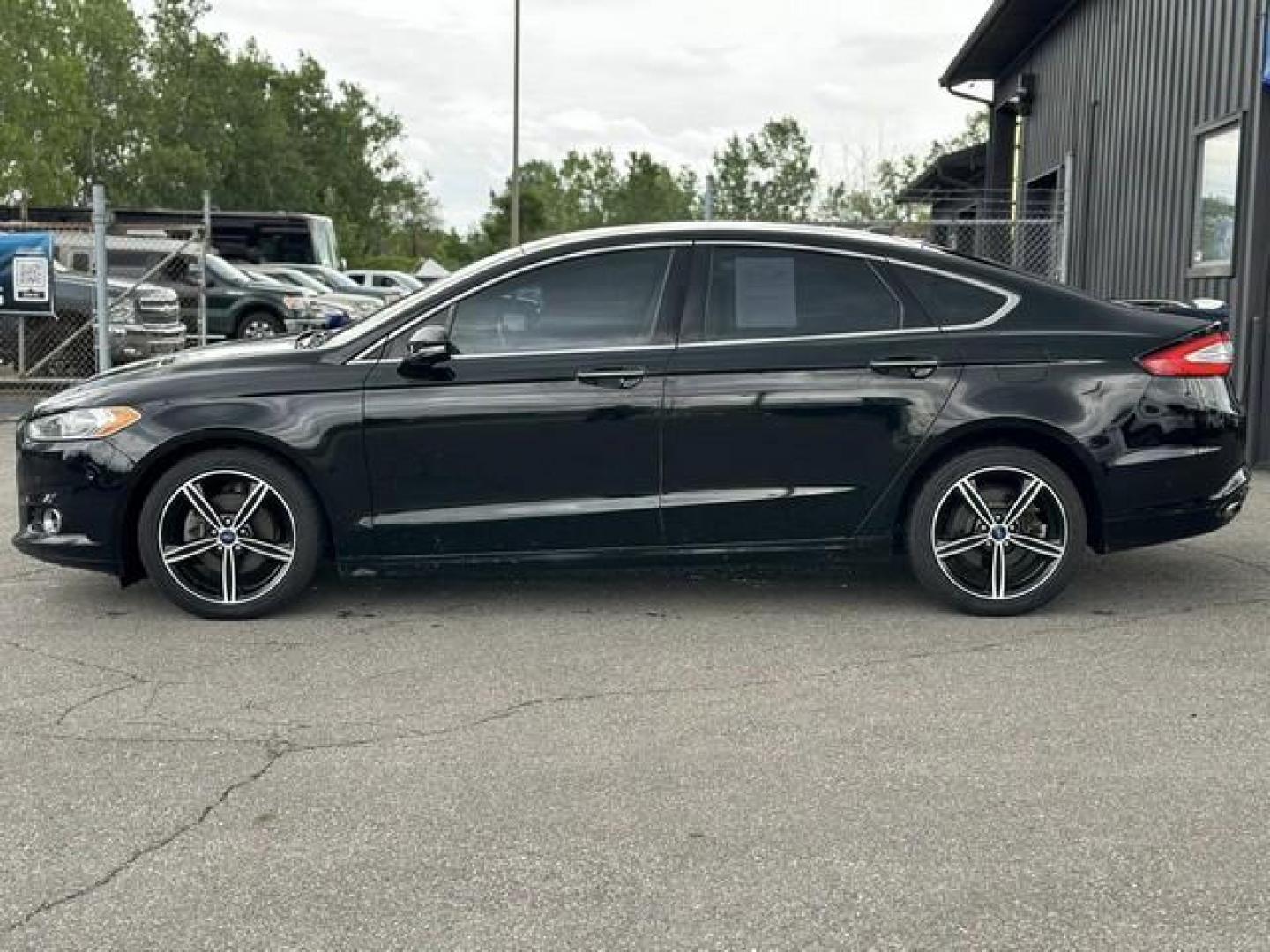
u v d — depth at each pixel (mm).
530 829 3525
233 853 3395
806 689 4684
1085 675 4824
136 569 5746
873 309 5594
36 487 5586
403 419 5457
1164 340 5578
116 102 56656
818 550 5598
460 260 85375
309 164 69688
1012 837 3451
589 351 5516
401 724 4355
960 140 45094
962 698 4574
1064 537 5547
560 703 4547
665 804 3686
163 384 5559
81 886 3219
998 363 5508
